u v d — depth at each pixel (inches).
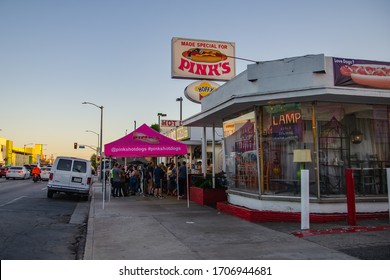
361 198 418.6
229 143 541.6
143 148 573.9
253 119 459.8
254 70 446.6
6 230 369.7
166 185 843.4
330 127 428.1
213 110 517.7
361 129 439.8
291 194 426.0
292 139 430.6
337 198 413.1
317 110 425.1
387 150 447.8
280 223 397.7
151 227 384.8
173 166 800.9
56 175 699.4
